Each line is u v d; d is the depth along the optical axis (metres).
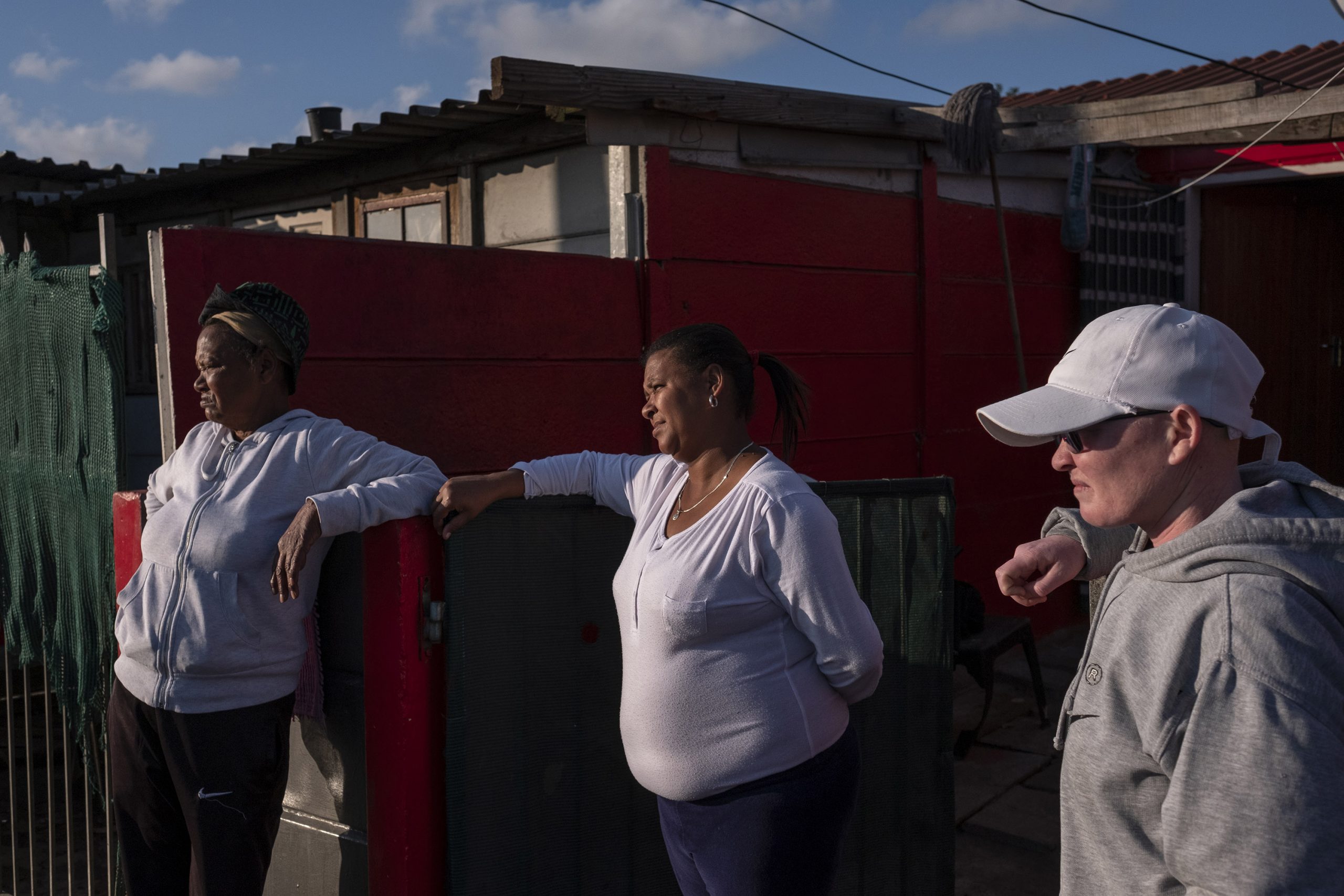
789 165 5.18
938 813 2.92
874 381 5.75
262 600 2.20
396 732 2.20
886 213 5.77
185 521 2.24
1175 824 1.07
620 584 2.05
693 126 4.68
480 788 2.29
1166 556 1.18
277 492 2.23
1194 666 1.11
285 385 2.40
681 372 1.99
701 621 1.86
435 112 5.07
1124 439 1.25
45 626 3.68
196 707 2.16
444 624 2.23
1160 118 5.11
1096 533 1.62
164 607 2.18
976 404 6.44
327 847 2.44
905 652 2.83
